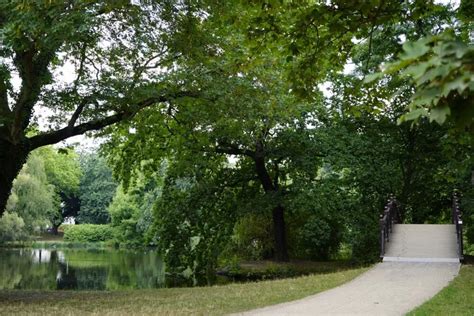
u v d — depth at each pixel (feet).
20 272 91.35
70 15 35.91
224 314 32.58
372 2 26.81
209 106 51.26
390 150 79.36
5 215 137.28
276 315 31.37
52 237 247.70
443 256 57.16
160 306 37.40
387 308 33.01
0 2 35.37
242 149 81.92
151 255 144.46
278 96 55.88
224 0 42.32
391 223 70.03
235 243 92.73
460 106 8.66
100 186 258.16
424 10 29.53
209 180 87.61
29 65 40.52
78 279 81.71
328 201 76.07
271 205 80.64
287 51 32.04
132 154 68.23
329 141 78.43
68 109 48.34
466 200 73.82
